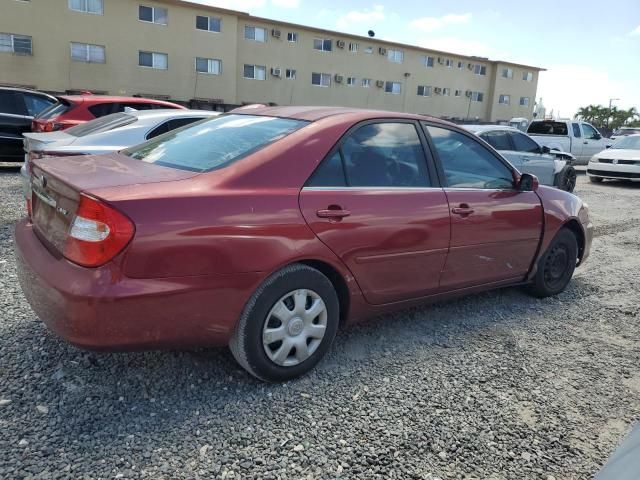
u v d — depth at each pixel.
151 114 6.62
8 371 2.92
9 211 6.55
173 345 2.60
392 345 3.62
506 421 2.79
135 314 2.40
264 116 3.50
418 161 3.59
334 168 3.10
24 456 2.28
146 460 2.31
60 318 2.39
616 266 6.16
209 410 2.71
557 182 11.55
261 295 2.78
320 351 3.11
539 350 3.70
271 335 2.86
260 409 2.75
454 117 44.12
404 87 40.38
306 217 2.88
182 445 2.43
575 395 3.11
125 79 28.73
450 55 42.12
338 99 37.25
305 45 35.06
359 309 3.30
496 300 4.68
